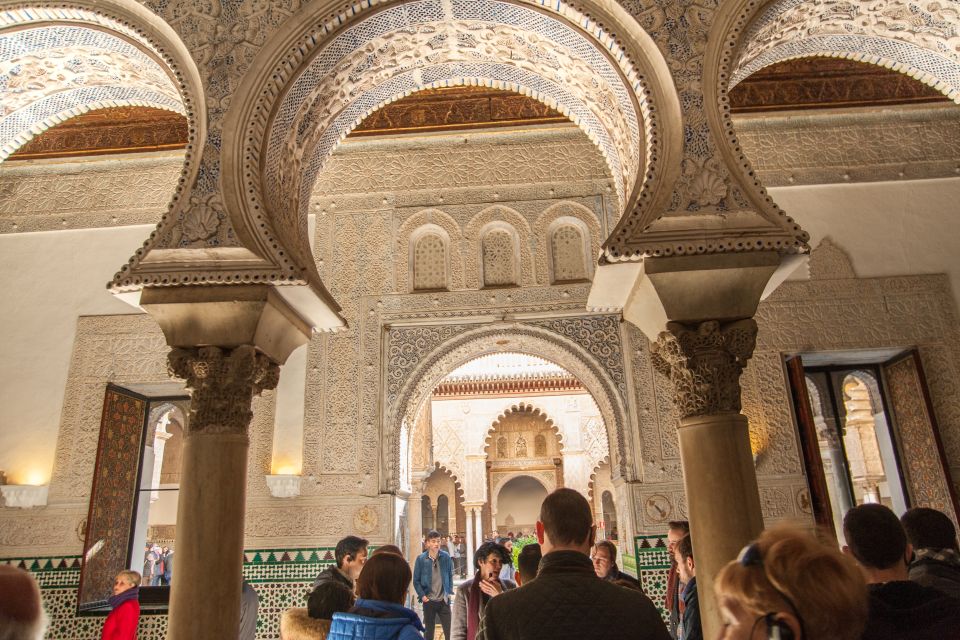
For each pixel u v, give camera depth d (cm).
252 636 288
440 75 291
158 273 216
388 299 477
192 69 241
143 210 501
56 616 423
